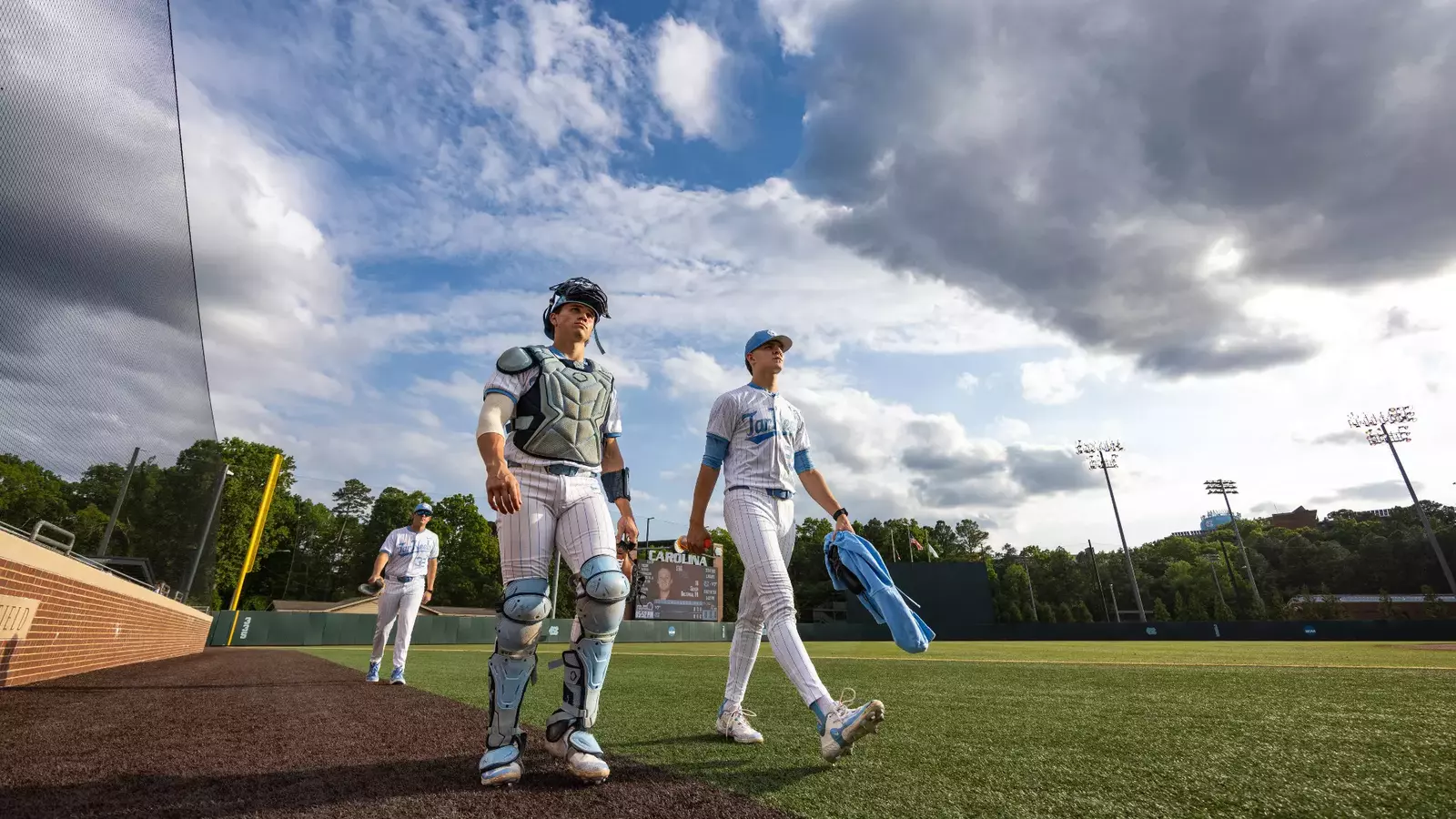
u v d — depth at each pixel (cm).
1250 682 487
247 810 151
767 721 318
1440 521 6675
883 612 252
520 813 154
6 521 380
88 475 444
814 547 6588
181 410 645
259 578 5662
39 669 441
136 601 680
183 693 423
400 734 264
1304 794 167
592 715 198
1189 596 6291
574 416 215
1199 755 218
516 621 189
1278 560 6994
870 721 196
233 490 3975
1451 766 194
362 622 2358
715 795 171
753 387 284
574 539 209
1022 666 777
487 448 192
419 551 552
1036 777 190
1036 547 7825
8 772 181
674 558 3925
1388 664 749
